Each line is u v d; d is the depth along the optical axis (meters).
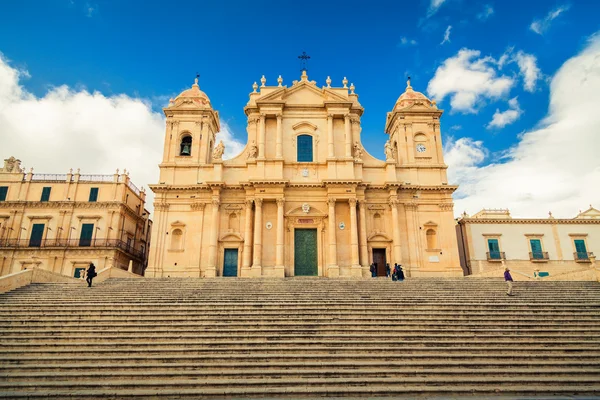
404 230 34.66
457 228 42.31
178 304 18.23
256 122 36.78
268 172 34.69
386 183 34.47
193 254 33.50
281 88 37.16
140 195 45.62
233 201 34.91
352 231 33.06
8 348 14.34
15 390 11.90
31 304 18.17
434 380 12.20
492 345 14.70
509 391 11.71
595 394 11.61
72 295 20.05
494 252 39.75
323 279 25.34
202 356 13.65
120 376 12.55
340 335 15.19
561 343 14.78
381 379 12.21
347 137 35.84
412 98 38.88
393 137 40.44
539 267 39.47
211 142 39.22
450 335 15.23
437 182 36.09
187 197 34.91
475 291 21.48
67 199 39.34
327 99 37.06
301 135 36.69
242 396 11.50
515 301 19.22
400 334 15.43
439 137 37.81
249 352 14.16
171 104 38.56
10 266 37.22
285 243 33.72
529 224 40.72
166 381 12.14
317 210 34.25
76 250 37.84
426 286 22.81
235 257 33.84
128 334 15.30
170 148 36.44
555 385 12.15
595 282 23.25
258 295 20.42
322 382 12.12
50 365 13.04
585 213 45.31
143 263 46.66
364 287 22.59
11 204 38.81
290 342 14.69
